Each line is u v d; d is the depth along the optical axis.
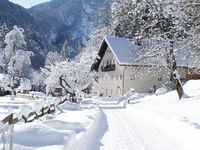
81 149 10.32
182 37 26.39
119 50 64.62
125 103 43.84
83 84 41.28
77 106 29.05
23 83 60.19
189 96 31.81
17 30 64.12
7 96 64.88
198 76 55.31
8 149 6.39
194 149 11.66
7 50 63.62
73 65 40.88
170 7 22.94
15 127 10.13
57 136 9.77
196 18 22.72
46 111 19.25
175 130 15.63
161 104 31.80
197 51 24.52
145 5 26.33
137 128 18.06
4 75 52.97
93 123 16.14
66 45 127.56
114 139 13.96
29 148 8.39
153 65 29.64
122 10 30.84
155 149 12.03
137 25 30.22
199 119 17.30
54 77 40.56
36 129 9.79
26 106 13.35
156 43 28.25
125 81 62.56
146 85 62.94
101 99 56.28
